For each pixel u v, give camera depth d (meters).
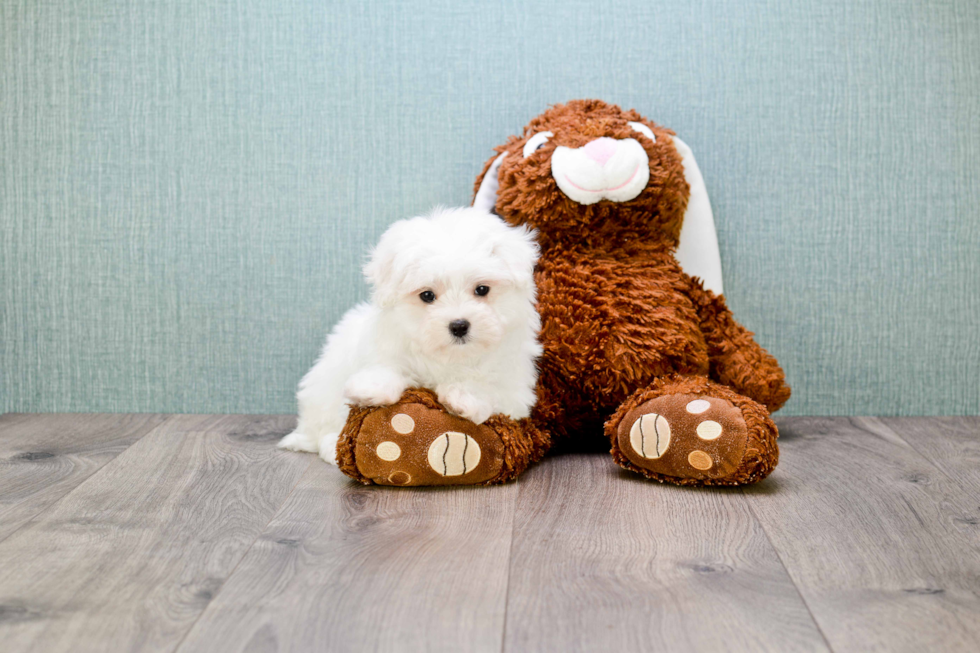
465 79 1.70
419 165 1.72
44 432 1.60
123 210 1.73
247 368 1.77
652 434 1.25
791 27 1.68
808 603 0.86
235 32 1.70
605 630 0.80
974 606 0.85
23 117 1.72
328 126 1.71
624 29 1.69
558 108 1.59
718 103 1.70
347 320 1.46
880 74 1.69
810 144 1.70
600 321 1.42
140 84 1.71
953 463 1.39
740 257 1.72
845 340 1.74
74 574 0.92
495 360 1.28
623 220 1.48
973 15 1.67
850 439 1.55
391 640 0.78
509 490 1.24
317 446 1.45
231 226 1.73
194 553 0.98
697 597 0.87
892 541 1.03
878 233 1.72
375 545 1.01
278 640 0.78
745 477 1.22
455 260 1.19
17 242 1.74
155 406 1.78
